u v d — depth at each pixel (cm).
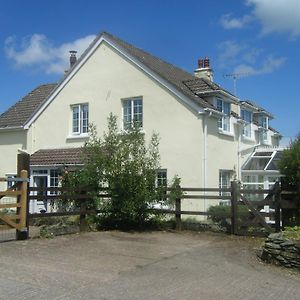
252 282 862
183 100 1952
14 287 742
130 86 2098
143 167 1498
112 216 1500
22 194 1199
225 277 890
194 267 963
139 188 1458
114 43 2155
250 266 1009
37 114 2388
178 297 733
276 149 2289
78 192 1428
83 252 1065
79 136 2223
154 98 2028
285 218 1343
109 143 1519
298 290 820
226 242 1295
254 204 1388
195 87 2105
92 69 2227
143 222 1530
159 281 829
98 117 2183
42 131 2366
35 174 2247
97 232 1411
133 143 1516
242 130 2359
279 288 827
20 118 2514
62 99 2311
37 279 796
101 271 880
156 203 1540
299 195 1330
